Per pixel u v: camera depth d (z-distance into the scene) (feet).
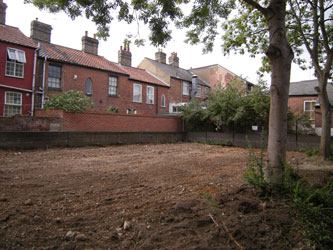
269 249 8.04
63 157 28.96
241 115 46.29
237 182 17.84
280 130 13.24
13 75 47.55
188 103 60.08
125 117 47.98
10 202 12.62
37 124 36.94
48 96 52.44
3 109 46.14
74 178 18.31
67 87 57.11
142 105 76.59
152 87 80.64
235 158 30.91
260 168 13.60
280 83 13.37
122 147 41.86
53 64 54.70
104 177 18.85
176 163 26.35
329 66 30.68
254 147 47.29
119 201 13.34
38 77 51.98
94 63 65.41
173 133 56.29
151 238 8.86
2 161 24.82
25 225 9.92
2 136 32.04
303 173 19.19
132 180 18.12
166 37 22.17
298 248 8.15
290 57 13.67
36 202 12.78
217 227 9.40
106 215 11.27
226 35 36.19
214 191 15.43
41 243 8.55
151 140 51.42
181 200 13.33
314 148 39.93
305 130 42.75
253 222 9.59
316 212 9.07
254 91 46.88
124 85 71.05
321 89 31.27
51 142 36.68
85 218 10.85
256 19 34.78
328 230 8.65
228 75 102.27
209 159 29.84
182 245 8.29
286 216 9.96
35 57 50.85
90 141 41.27
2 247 8.11
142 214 11.42
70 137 38.83
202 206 11.97
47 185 16.19
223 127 52.80
